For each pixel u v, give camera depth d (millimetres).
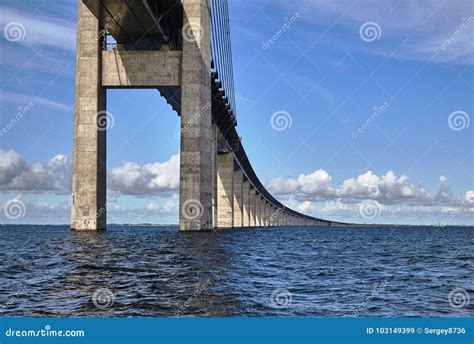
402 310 13992
